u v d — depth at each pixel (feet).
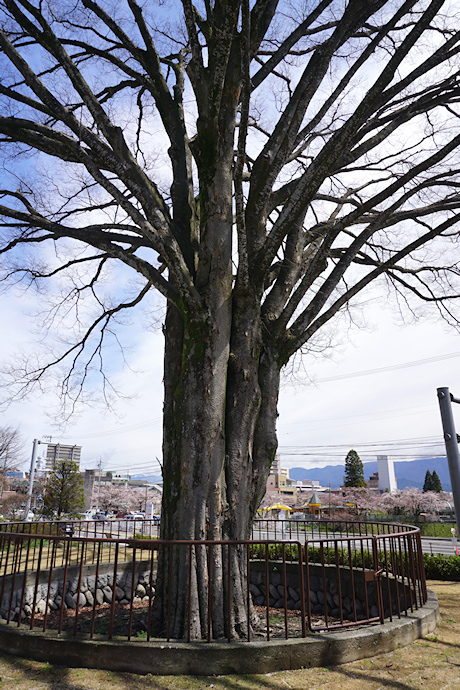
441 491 184.34
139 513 203.00
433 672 12.73
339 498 183.73
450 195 26.50
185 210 23.06
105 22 23.57
